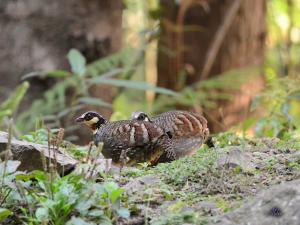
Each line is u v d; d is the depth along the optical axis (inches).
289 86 462.3
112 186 270.1
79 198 267.6
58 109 554.9
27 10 561.9
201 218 256.8
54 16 561.9
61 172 316.8
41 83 558.6
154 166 346.0
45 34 561.9
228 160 311.0
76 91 544.7
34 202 279.3
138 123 358.9
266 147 364.2
